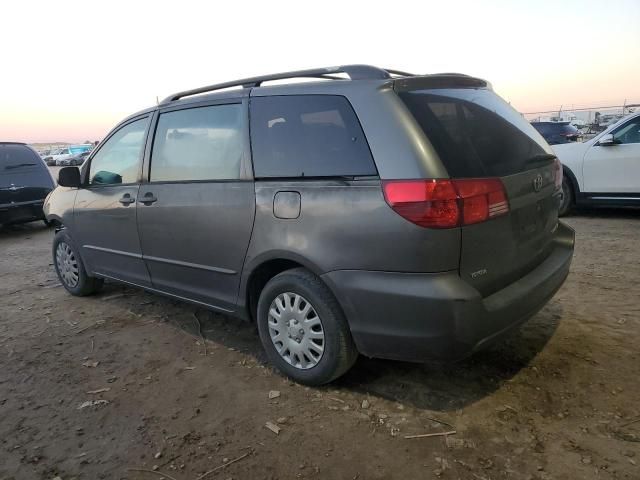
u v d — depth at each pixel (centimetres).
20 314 468
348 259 265
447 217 239
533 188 291
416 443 248
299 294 295
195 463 244
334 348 284
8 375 344
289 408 285
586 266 505
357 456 242
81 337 404
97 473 241
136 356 364
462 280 246
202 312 448
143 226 393
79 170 464
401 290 249
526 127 327
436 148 249
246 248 317
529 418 261
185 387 316
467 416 266
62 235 502
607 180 751
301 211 284
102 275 464
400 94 264
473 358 325
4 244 859
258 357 352
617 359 313
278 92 308
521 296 269
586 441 241
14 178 934
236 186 321
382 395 291
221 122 339
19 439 271
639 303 399
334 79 304
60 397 312
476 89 312
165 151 380
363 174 261
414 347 254
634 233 646
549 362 314
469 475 225
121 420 284
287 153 297
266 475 233
